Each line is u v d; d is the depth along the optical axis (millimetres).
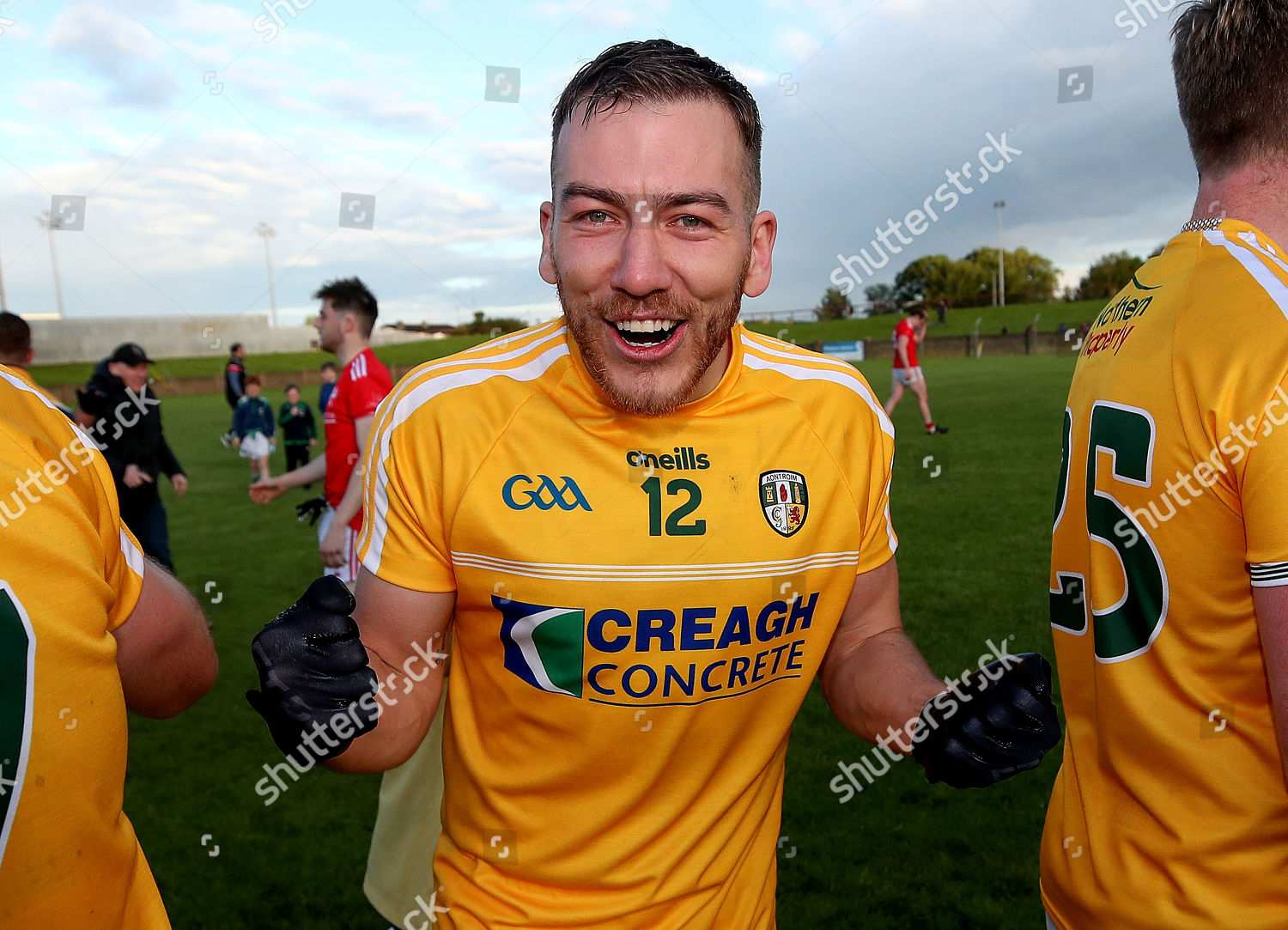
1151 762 1102
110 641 829
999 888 2186
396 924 1551
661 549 1029
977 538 5301
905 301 47844
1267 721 1021
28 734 746
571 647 1023
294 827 2553
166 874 2320
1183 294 1084
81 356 41281
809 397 1159
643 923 1083
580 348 996
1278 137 1067
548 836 1076
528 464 1039
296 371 29000
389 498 1076
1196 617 1046
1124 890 1123
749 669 1075
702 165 928
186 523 7191
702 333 984
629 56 922
